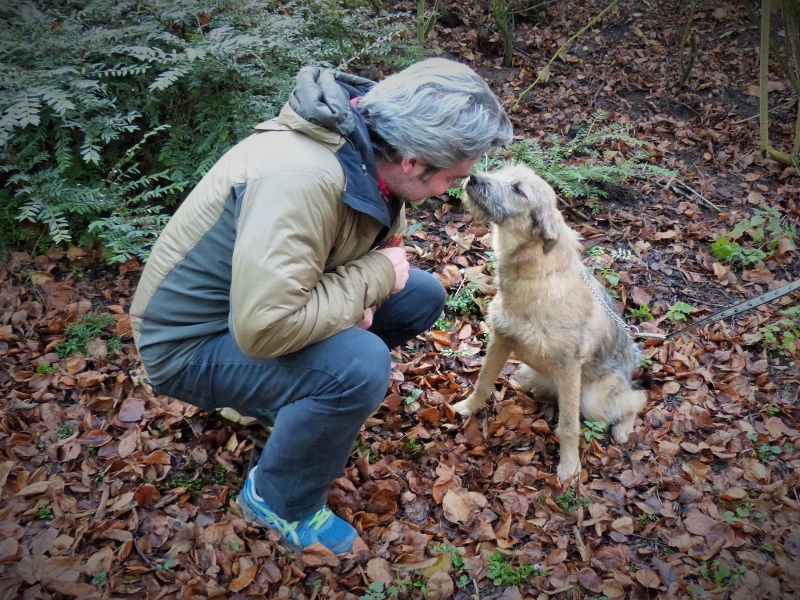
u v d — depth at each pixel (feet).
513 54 24.98
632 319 14.47
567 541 9.61
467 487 10.40
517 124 21.15
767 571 9.26
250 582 8.48
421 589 8.79
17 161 12.93
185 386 8.36
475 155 7.60
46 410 10.38
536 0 27.48
